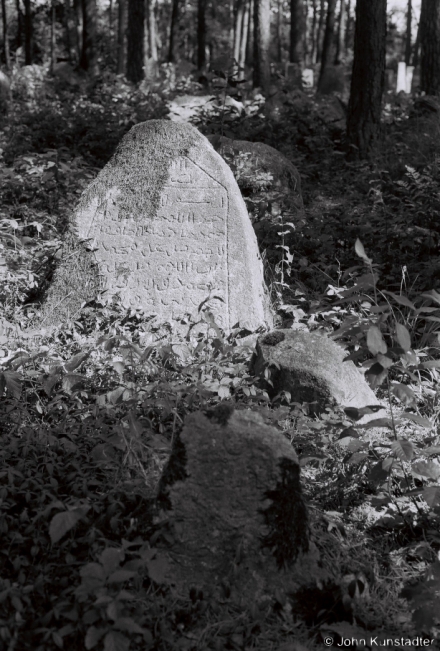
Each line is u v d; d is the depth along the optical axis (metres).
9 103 16.69
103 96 16.05
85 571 2.88
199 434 3.26
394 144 12.64
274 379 4.97
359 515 3.92
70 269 6.45
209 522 3.22
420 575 3.51
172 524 3.23
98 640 2.89
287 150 12.55
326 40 26.89
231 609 3.13
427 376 5.54
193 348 5.59
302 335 5.19
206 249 6.32
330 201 9.52
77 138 12.65
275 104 16.92
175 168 6.45
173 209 6.41
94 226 6.52
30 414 4.63
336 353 5.05
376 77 12.48
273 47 55.12
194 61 45.28
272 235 7.95
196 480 3.23
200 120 12.79
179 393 4.54
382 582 3.43
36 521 3.54
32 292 6.78
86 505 3.27
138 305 6.33
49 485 3.77
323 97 18.84
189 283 6.31
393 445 3.66
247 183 9.30
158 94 18.36
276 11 51.53
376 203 8.63
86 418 4.51
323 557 3.39
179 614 3.09
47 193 9.27
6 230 8.05
